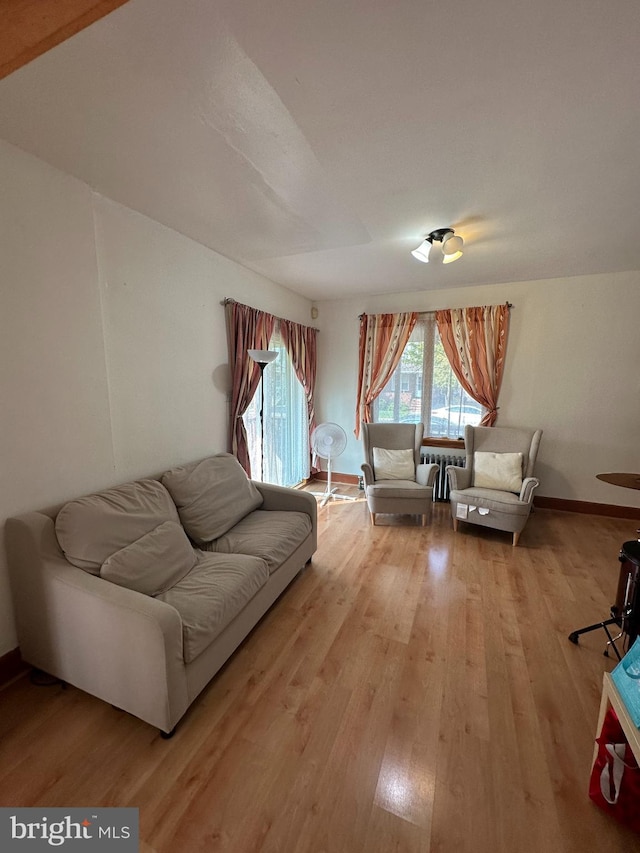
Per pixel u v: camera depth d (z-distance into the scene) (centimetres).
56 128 142
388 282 375
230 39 103
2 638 161
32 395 168
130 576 157
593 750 135
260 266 320
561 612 215
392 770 127
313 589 237
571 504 380
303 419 454
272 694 157
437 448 420
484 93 122
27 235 162
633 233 245
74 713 147
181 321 254
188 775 124
